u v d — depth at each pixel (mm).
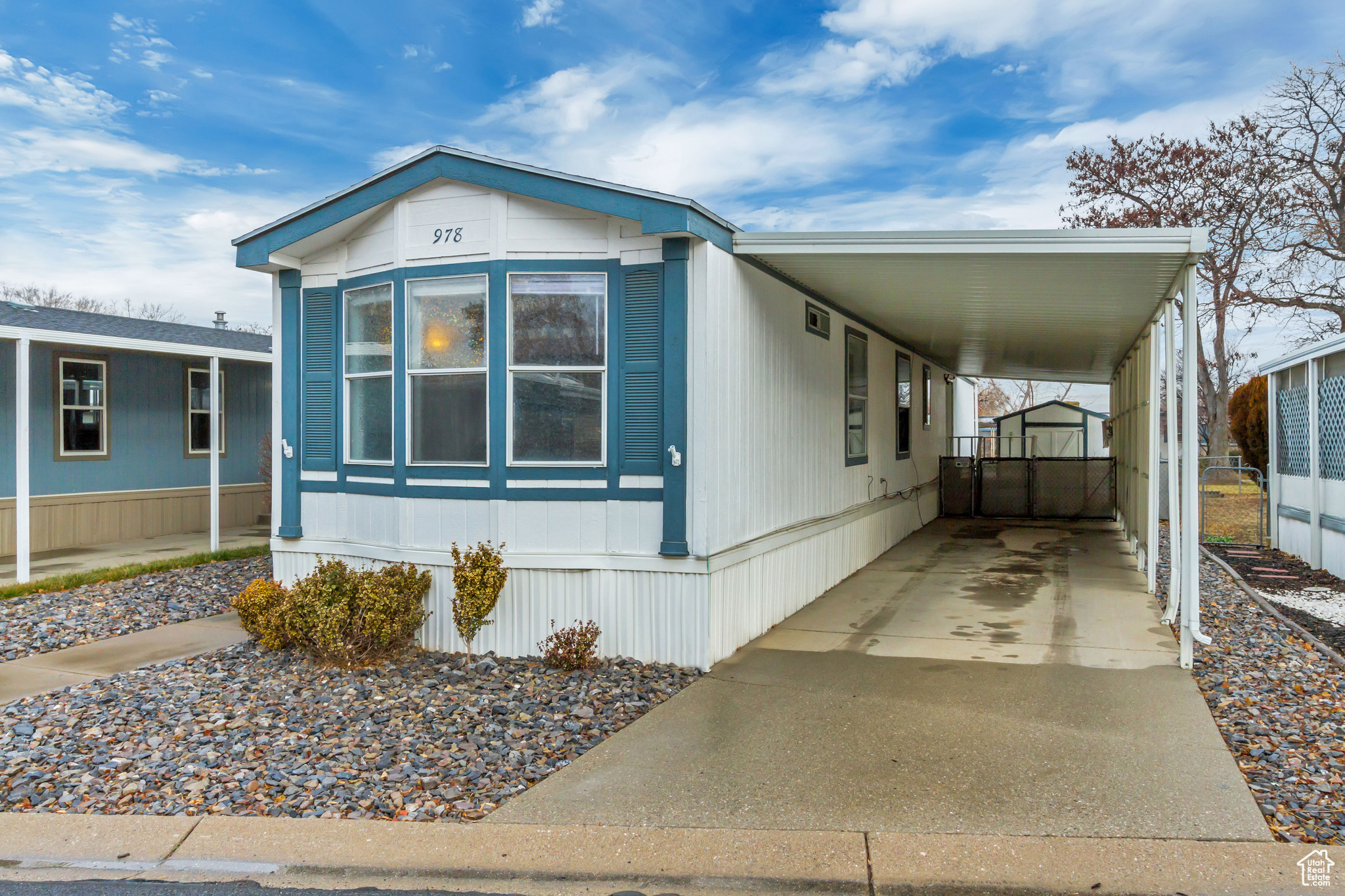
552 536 5871
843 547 9117
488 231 5922
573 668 5609
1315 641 6246
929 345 12219
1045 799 3688
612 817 3586
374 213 6352
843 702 5043
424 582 6059
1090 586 8703
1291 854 3180
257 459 14250
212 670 5828
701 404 5586
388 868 3219
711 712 4891
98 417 11828
